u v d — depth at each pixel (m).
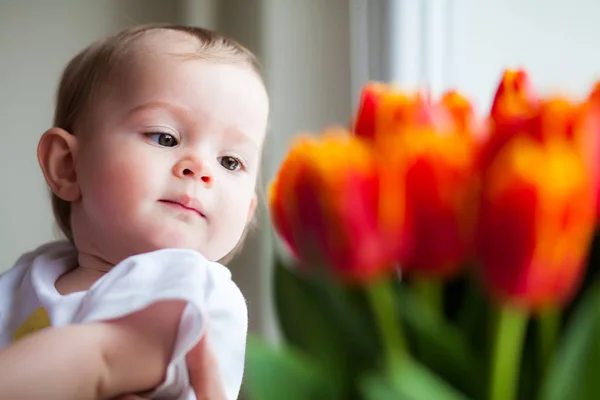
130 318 0.58
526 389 0.30
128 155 0.72
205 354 0.62
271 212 0.35
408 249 0.31
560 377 0.28
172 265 0.62
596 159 0.30
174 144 0.73
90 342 0.55
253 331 1.31
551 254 0.28
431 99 0.36
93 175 0.73
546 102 0.32
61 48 1.68
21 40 1.68
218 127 0.74
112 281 0.62
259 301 1.31
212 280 0.62
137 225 0.70
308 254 0.32
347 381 0.30
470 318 0.31
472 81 1.17
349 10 1.30
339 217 0.30
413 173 0.31
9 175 1.67
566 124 0.30
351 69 1.29
